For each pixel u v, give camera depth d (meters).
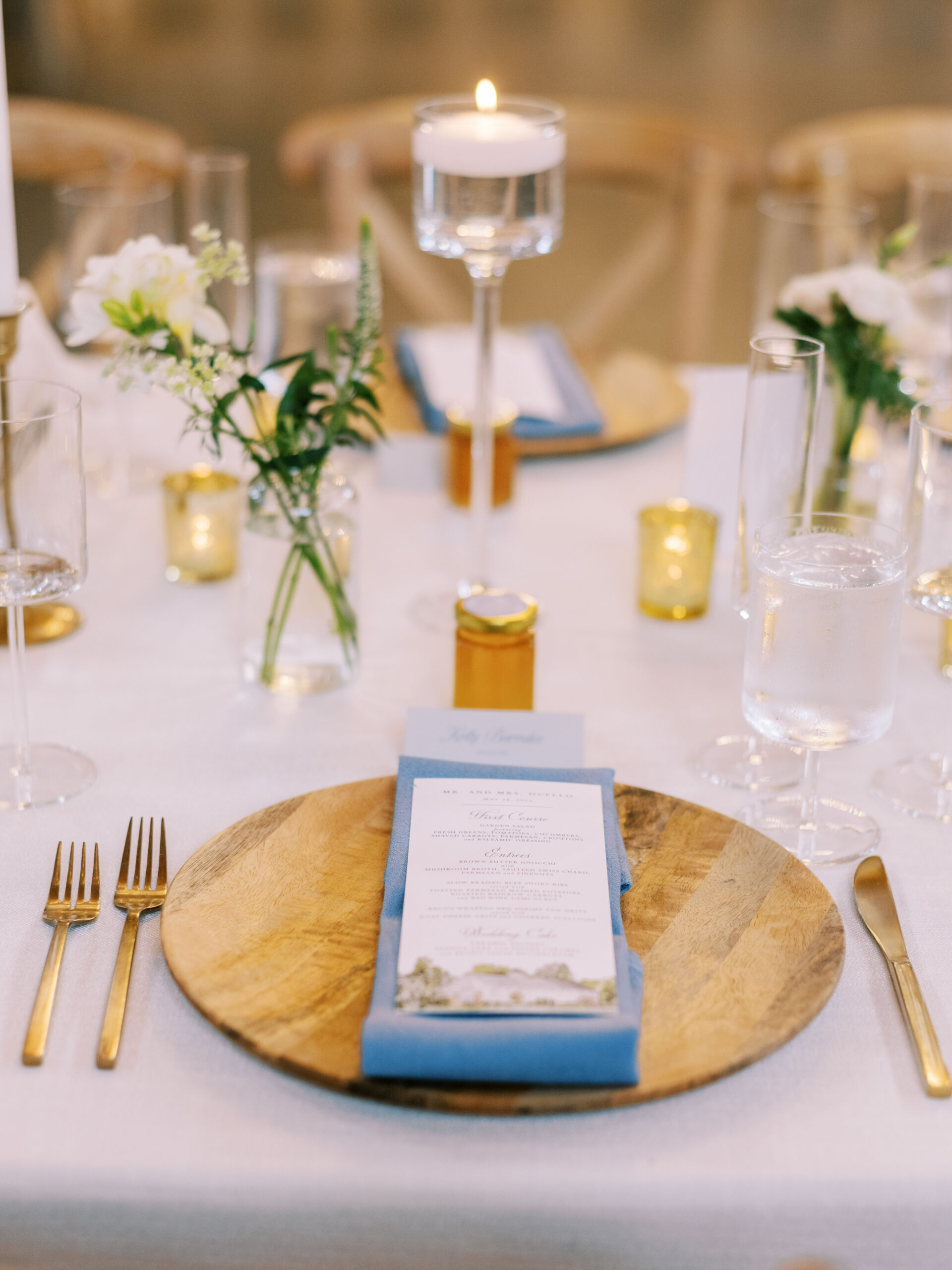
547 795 0.93
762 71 6.74
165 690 1.18
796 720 0.90
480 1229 0.70
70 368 1.76
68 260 1.57
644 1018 0.76
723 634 1.31
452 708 1.09
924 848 0.98
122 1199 0.70
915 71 6.75
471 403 1.57
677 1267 0.71
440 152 1.22
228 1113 0.73
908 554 0.96
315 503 1.12
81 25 7.30
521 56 7.02
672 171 2.42
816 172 2.35
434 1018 0.72
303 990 0.77
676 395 1.78
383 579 1.40
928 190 1.61
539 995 0.74
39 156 2.35
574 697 1.19
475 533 1.33
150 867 0.91
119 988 0.80
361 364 1.15
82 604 1.33
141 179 2.34
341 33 7.47
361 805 0.96
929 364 1.49
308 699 1.17
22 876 0.92
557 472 1.65
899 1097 0.75
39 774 1.04
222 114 5.91
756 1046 0.74
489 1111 0.70
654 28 7.75
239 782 1.05
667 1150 0.71
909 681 1.23
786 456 1.06
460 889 0.83
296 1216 0.70
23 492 0.96
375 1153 0.70
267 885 0.87
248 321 1.67
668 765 1.09
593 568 1.43
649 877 0.89
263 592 1.16
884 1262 0.71
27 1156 0.70
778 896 0.87
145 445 1.68
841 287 1.29
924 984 0.84
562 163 1.28
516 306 4.34
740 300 4.31
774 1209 0.70
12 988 0.82
